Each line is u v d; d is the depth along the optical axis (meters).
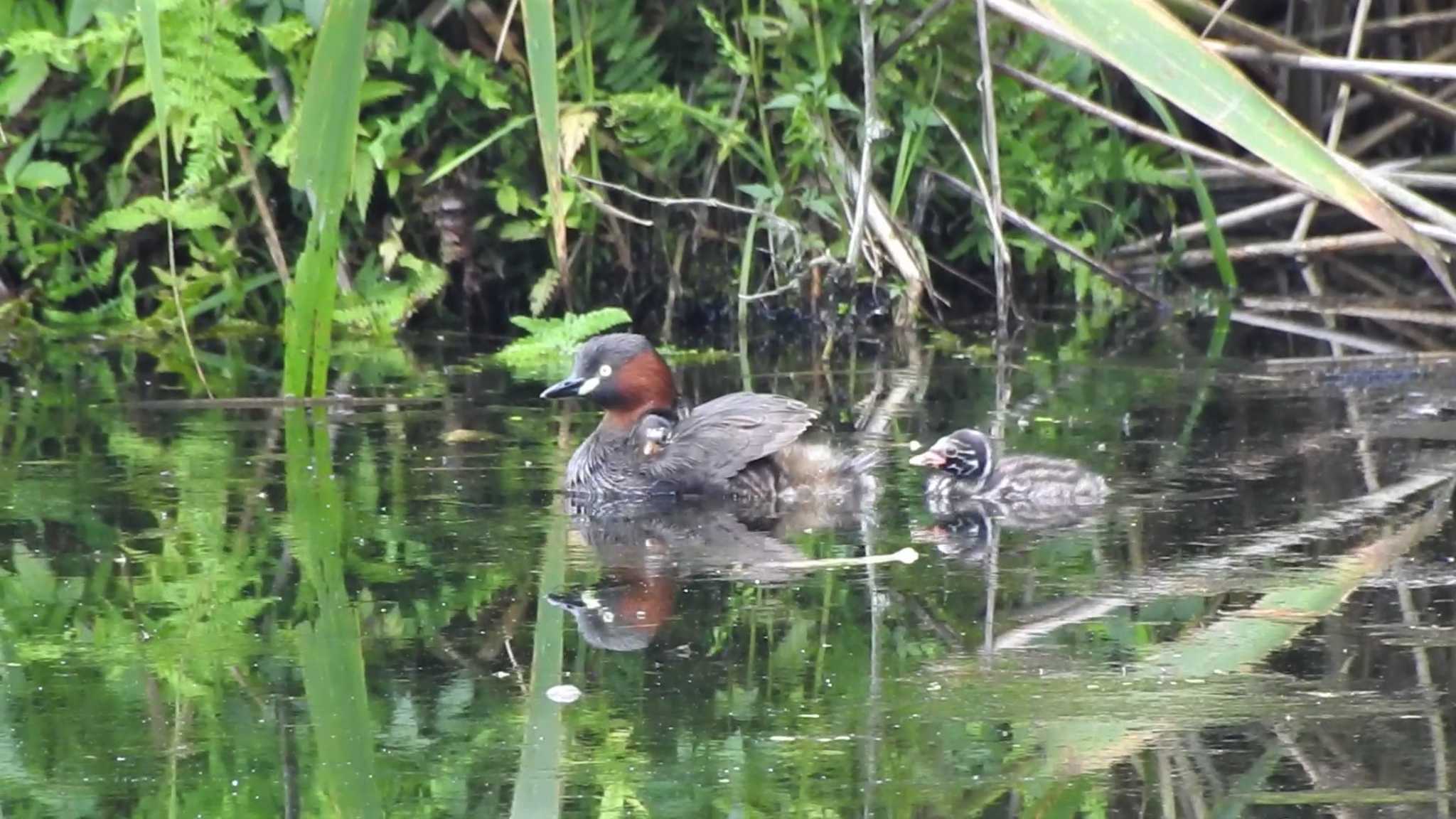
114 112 16.34
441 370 15.30
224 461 12.09
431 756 7.34
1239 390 14.52
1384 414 13.62
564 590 9.47
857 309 17.17
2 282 16.64
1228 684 8.07
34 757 7.31
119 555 9.95
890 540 10.57
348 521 10.69
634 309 17.44
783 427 11.92
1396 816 6.73
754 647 8.59
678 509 11.41
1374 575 9.66
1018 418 13.56
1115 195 18.55
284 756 7.34
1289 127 9.29
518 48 16.78
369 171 15.98
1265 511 10.98
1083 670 8.28
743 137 16.80
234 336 16.47
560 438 12.94
